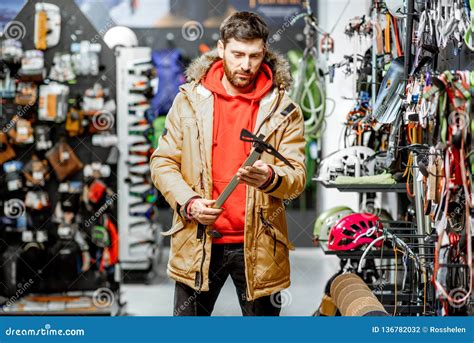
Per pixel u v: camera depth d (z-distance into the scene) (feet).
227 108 9.36
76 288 18.08
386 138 13.91
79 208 18.16
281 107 9.27
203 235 9.15
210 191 9.24
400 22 13.70
